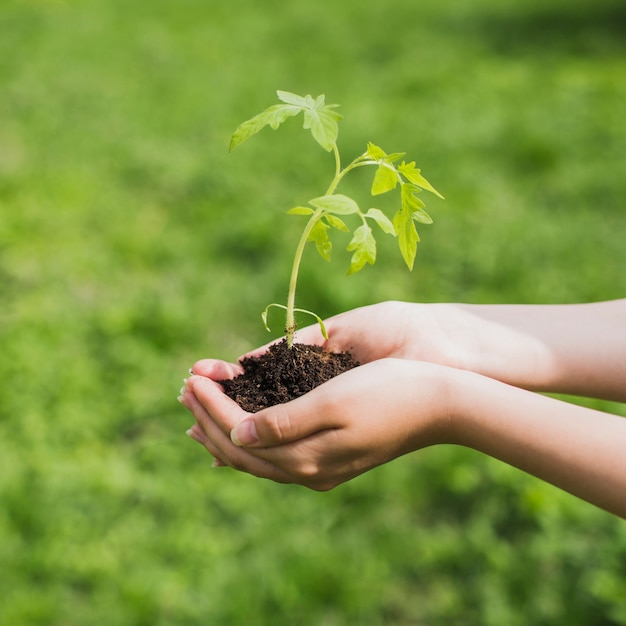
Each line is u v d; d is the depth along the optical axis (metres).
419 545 2.62
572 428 1.24
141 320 3.84
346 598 2.46
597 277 4.23
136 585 2.49
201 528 2.73
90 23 12.23
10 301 4.12
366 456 1.35
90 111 7.50
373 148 1.34
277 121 1.27
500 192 5.35
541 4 12.31
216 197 5.36
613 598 2.35
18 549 2.63
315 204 1.26
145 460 3.03
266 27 12.20
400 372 1.32
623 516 1.20
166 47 10.56
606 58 8.88
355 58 9.74
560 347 1.60
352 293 4.02
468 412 1.29
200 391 1.41
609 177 5.42
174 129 6.94
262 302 4.04
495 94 7.65
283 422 1.27
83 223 4.99
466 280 4.30
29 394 3.33
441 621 2.41
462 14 12.34
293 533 2.71
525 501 2.69
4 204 5.19
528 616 2.38
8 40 10.71
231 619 2.41
